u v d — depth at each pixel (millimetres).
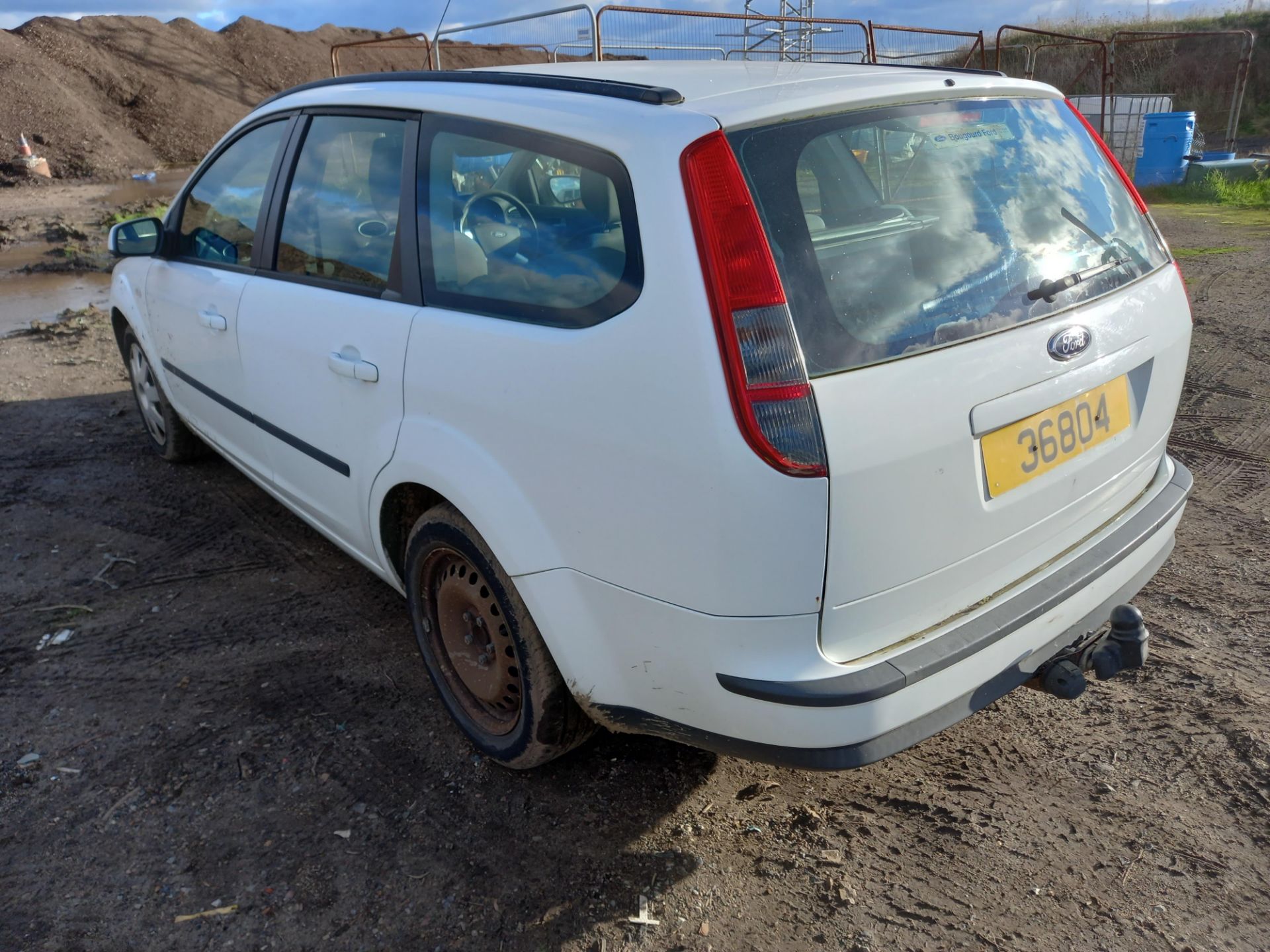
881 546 1890
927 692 1967
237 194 3580
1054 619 2225
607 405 1967
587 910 2193
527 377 2137
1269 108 22938
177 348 4074
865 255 1943
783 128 1936
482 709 2672
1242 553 3662
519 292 2229
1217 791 2510
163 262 4164
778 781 2609
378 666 3148
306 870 2311
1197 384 5527
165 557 3900
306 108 3225
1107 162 2604
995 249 2141
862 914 2178
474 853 2361
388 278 2654
